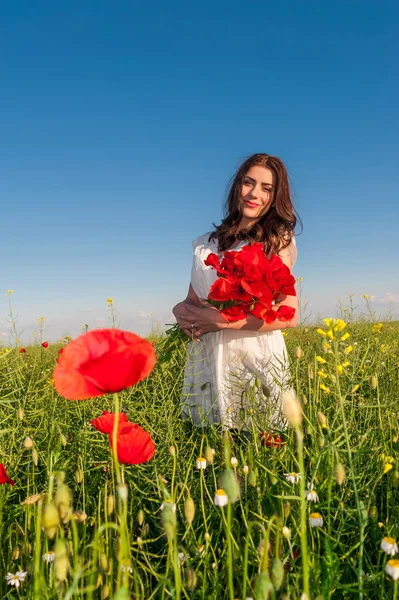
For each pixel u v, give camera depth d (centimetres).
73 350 136
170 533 124
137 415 336
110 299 525
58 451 246
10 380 359
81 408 367
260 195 389
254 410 300
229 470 128
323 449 196
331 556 158
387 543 155
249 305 308
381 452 257
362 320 645
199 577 170
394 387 362
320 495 206
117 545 151
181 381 387
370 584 167
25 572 171
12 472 274
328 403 330
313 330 547
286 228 396
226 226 404
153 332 677
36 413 332
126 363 127
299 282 502
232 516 194
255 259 297
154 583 185
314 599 137
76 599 145
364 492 227
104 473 265
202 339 380
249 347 367
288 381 314
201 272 407
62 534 140
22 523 229
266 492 216
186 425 365
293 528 183
